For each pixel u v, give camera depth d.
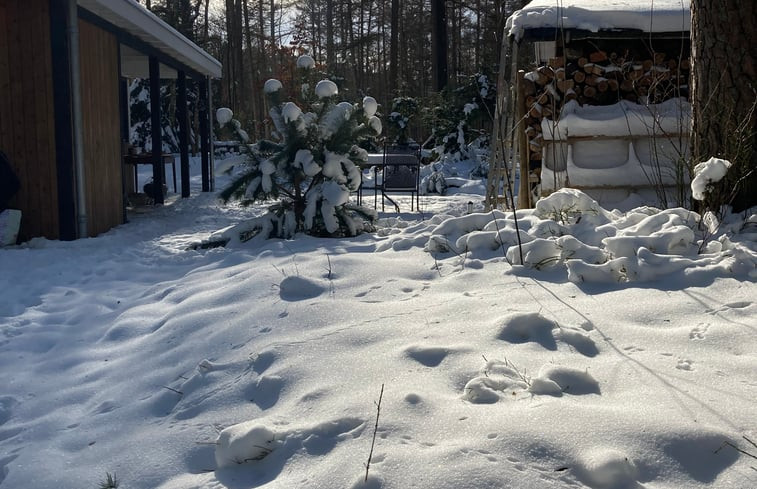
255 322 3.82
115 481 2.61
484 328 3.27
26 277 6.27
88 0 8.35
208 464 2.61
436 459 2.19
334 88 7.32
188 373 3.44
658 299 3.49
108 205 9.75
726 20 4.85
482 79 19.23
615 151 7.75
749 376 2.62
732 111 4.86
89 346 4.26
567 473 2.10
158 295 5.11
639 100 8.15
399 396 2.64
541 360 2.90
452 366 2.91
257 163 7.36
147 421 3.07
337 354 3.18
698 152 5.09
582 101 8.22
